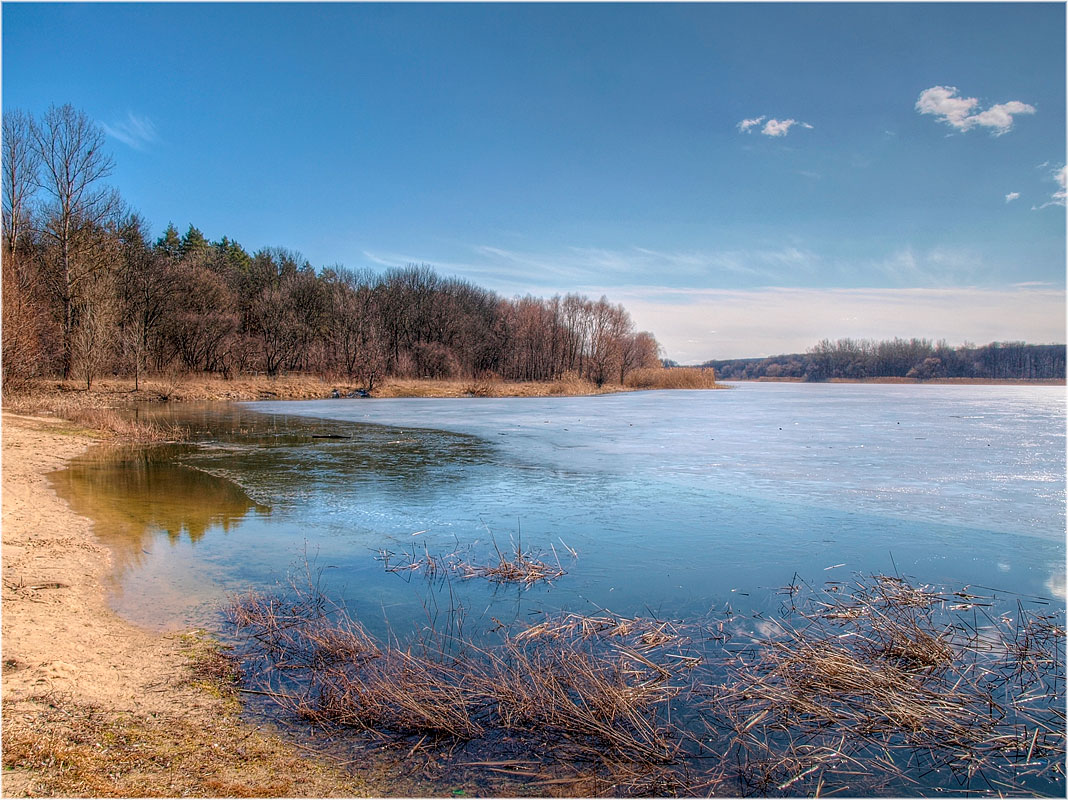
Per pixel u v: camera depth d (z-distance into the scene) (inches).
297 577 297.7
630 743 172.2
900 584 291.0
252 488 497.0
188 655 211.8
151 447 721.0
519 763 163.2
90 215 1362.0
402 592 283.0
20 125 1261.1
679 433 878.4
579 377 2460.6
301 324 2090.3
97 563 301.6
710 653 229.3
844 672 208.4
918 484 511.8
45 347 1187.3
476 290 2989.7
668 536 370.6
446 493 483.2
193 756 154.9
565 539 364.8
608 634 242.4
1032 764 169.6
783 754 171.3
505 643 232.1
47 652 201.5
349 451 699.4
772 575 308.0
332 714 179.6
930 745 178.1
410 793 148.8
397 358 2158.0
